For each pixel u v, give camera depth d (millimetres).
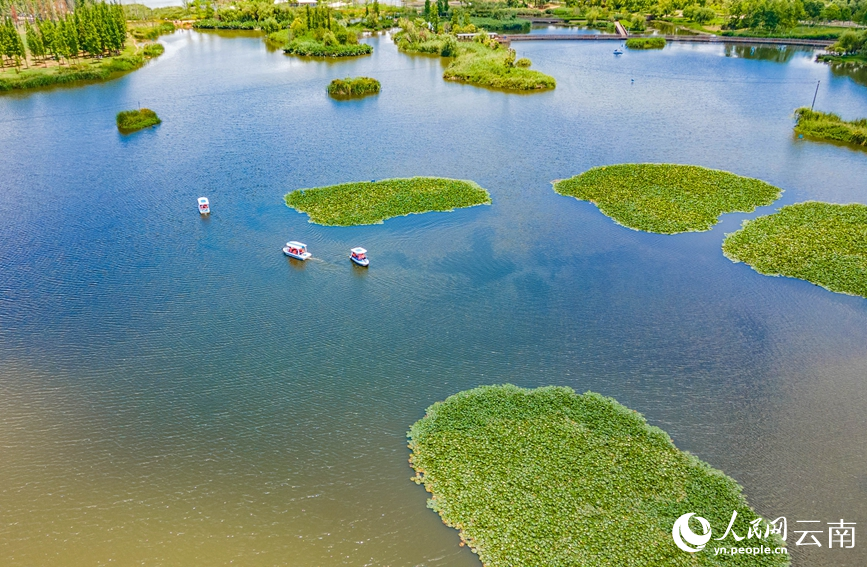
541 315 77188
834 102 165000
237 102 167250
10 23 182750
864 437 59312
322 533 50250
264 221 99562
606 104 167500
